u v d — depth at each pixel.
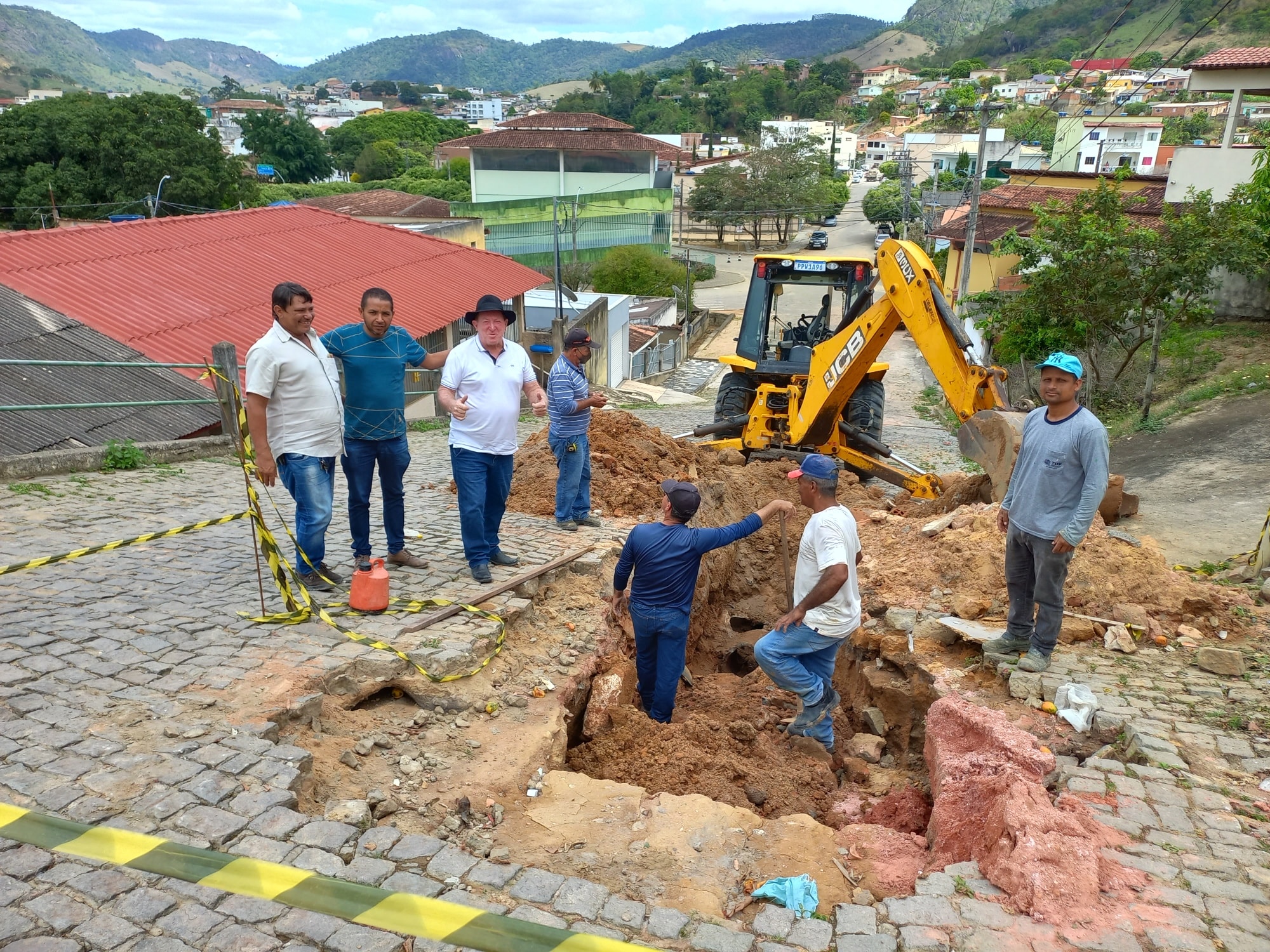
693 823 3.88
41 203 40.22
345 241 21.61
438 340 20.62
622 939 3.02
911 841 4.13
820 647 5.38
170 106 43.81
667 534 5.63
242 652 4.75
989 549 6.74
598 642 5.83
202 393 12.58
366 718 4.52
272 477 5.12
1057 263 18.58
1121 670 5.36
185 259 17.28
